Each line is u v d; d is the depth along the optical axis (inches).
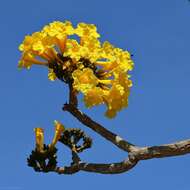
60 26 52.4
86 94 49.6
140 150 49.4
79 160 53.7
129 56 52.4
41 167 54.9
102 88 52.2
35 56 53.6
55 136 56.5
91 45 51.7
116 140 50.9
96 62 52.7
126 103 51.8
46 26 52.8
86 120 52.3
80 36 52.1
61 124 56.7
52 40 52.4
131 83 52.2
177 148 48.2
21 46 53.5
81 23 52.4
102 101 50.4
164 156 48.8
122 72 52.0
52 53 52.9
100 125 51.8
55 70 52.7
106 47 52.0
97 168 51.8
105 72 52.8
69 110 52.6
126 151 50.3
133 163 49.8
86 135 56.9
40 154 55.1
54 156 55.2
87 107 49.9
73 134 56.6
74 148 55.5
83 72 50.1
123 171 50.4
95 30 52.4
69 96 52.7
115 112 51.7
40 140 56.3
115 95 51.4
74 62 52.3
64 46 52.7
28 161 55.4
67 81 52.5
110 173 51.0
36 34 53.1
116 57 52.1
